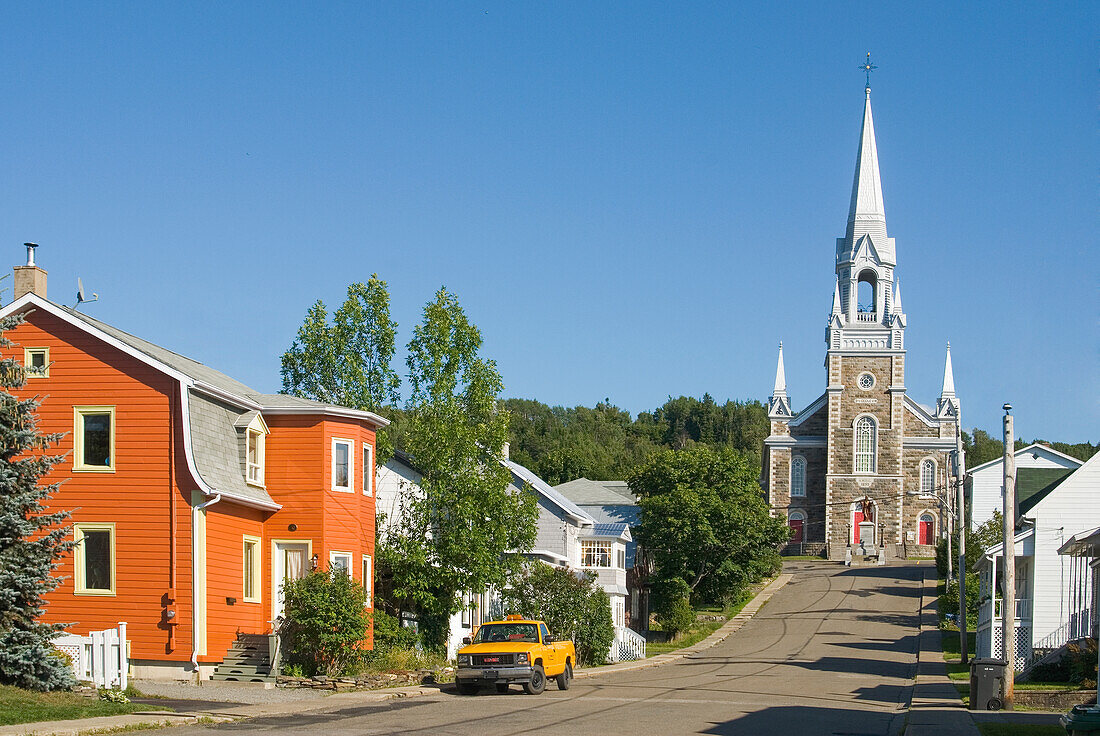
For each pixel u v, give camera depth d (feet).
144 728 66.74
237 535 101.96
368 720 73.72
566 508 173.47
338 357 141.08
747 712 85.97
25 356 99.71
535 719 76.54
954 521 275.39
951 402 354.95
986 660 93.81
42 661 74.23
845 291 365.81
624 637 159.43
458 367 135.03
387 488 137.18
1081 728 56.65
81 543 94.12
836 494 354.13
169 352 110.42
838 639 186.91
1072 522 134.82
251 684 94.12
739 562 227.81
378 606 123.75
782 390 367.86
